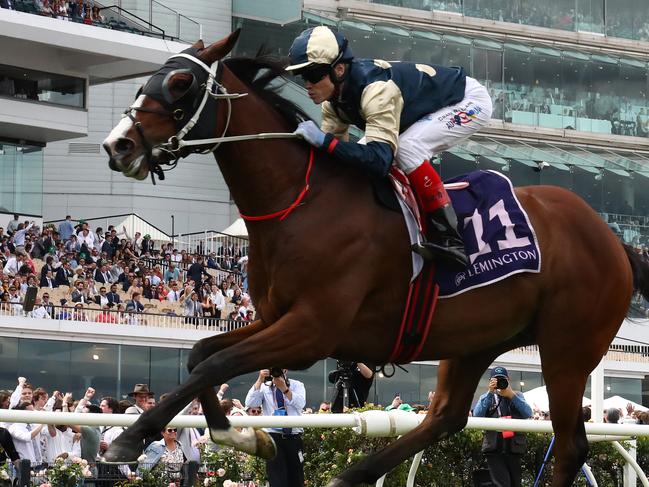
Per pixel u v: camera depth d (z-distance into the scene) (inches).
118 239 1173.1
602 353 215.5
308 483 292.0
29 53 1195.3
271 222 189.8
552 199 216.7
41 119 1198.3
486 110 208.8
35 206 1235.9
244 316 1080.2
